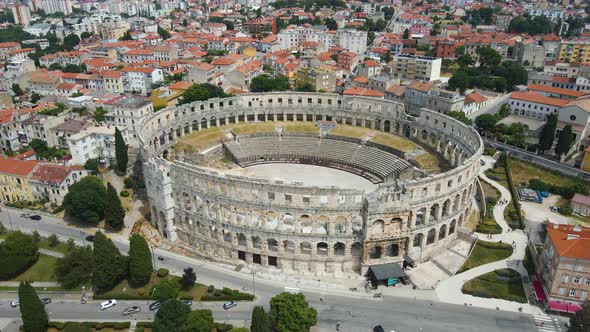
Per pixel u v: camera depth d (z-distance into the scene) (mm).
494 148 177000
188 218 118188
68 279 105000
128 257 105062
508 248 116000
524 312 95750
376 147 165500
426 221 110375
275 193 104062
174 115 168625
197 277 107938
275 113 186625
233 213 109562
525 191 144500
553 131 163250
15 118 178125
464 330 90812
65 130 168625
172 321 85438
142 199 144000
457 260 113062
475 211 136000
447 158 152125
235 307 98000
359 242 107125
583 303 89000
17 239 113188
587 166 153750
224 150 170875
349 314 95375
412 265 110188
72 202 128125
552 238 98438
